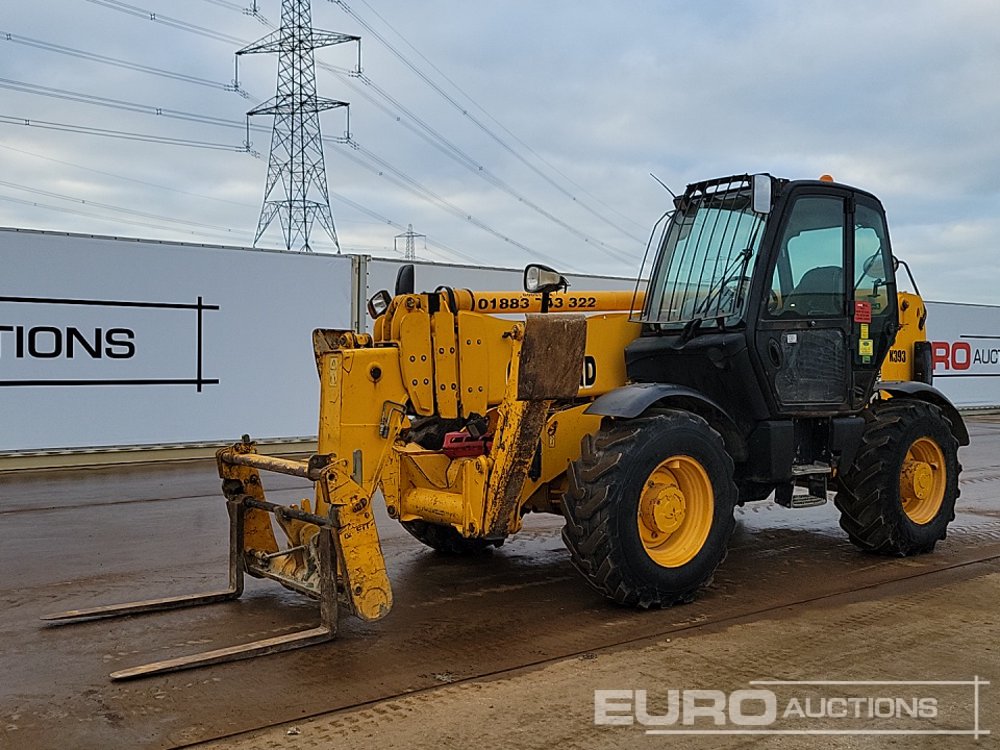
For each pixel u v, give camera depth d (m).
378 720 3.52
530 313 5.54
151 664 4.02
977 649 4.35
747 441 5.62
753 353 5.39
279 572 4.93
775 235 5.48
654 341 5.70
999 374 20.94
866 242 6.11
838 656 4.25
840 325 5.84
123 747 3.29
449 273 13.55
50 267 10.73
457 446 5.03
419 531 6.23
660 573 4.91
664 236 5.99
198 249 11.69
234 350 12.02
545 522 7.70
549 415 5.45
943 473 6.53
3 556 6.31
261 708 3.63
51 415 10.84
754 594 5.36
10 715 3.57
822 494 5.84
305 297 12.53
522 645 4.40
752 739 3.37
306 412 12.59
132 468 10.95
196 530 7.24
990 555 6.43
